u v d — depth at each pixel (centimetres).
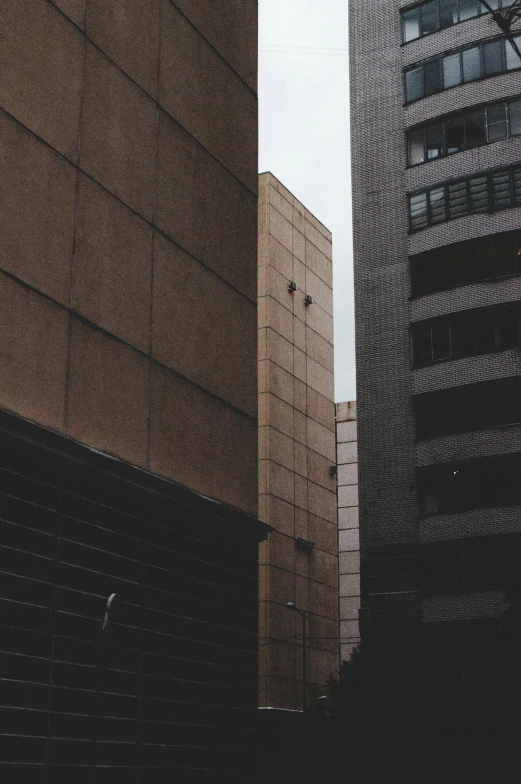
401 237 4591
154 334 2172
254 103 2755
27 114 1866
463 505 4116
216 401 2372
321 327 5959
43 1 1950
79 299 1945
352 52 4966
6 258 1764
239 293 2550
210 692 2188
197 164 2431
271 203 5619
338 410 7431
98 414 1953
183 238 2331
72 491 1855
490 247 4341
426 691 3622
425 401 4328
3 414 1670
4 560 1666
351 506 7138
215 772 2153
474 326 4294
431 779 3484
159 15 2347
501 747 3394
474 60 4569
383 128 4778
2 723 1611
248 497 2444
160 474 2119
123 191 2128
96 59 2092
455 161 4516
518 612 3391
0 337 1723
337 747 3569
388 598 4138
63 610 1780
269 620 4859
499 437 4116
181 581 2152
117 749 1872
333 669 5400
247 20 2780
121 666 1923
